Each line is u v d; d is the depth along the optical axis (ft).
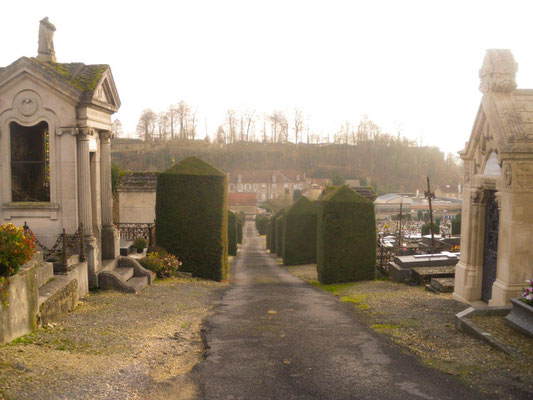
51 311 28.22
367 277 56.90
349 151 490.49
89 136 39.42
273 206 310.86
